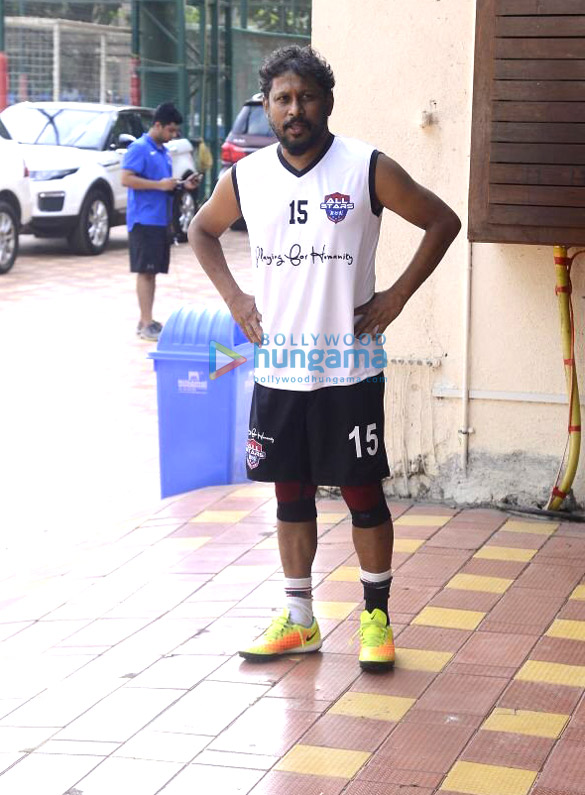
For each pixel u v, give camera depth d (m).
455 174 5.51
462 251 5.53
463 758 3.50
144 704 3.95
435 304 5.61
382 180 3.77
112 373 9.75
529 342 5.50
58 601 5.02
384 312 3.86
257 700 3.92
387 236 5.66
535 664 4.11
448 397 5.68
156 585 5.05
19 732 3.83
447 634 4.37
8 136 16.89
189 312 6.43
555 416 5.55
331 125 5.64
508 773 3.40
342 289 3.81
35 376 9.62
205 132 21.86
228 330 6.27
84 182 16.23
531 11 4.85
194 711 3.87
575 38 4.82
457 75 5.45
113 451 7.69
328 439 3.92
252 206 3.86
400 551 5.19
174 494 6.49
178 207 10.92
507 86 4.93
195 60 21.94
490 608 4.59
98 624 4.71
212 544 5.48
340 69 5.58
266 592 4.87
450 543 5.27
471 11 5.38
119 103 23.33
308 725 3.73
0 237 14.69
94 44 23.16
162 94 21.09
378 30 5.51
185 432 6.40
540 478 5.62
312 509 4.16
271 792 3.36
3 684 4.23
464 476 5.75
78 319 11.98
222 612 4.70
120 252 17.19
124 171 10.78
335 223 3.77
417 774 3.41
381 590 4.12
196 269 15.31
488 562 5.05
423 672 4.07
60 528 6.31
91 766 3.57
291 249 3.80
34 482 7.08
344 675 4.08
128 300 13.12
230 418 6.34
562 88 4.88
